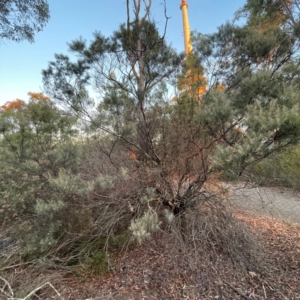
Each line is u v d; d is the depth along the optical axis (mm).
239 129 2092
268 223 3434
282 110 1613
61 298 1856
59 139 3852
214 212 2613
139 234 1729
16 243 2676
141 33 2375
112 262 2381
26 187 3027
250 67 2805
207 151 2406
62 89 2846
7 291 1926
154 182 2746
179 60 2889
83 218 2580
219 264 2254
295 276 2070
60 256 2445
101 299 1881
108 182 2291
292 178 3660
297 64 2570
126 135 2629
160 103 2947
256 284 1998
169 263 2312
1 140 3744
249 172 2520
